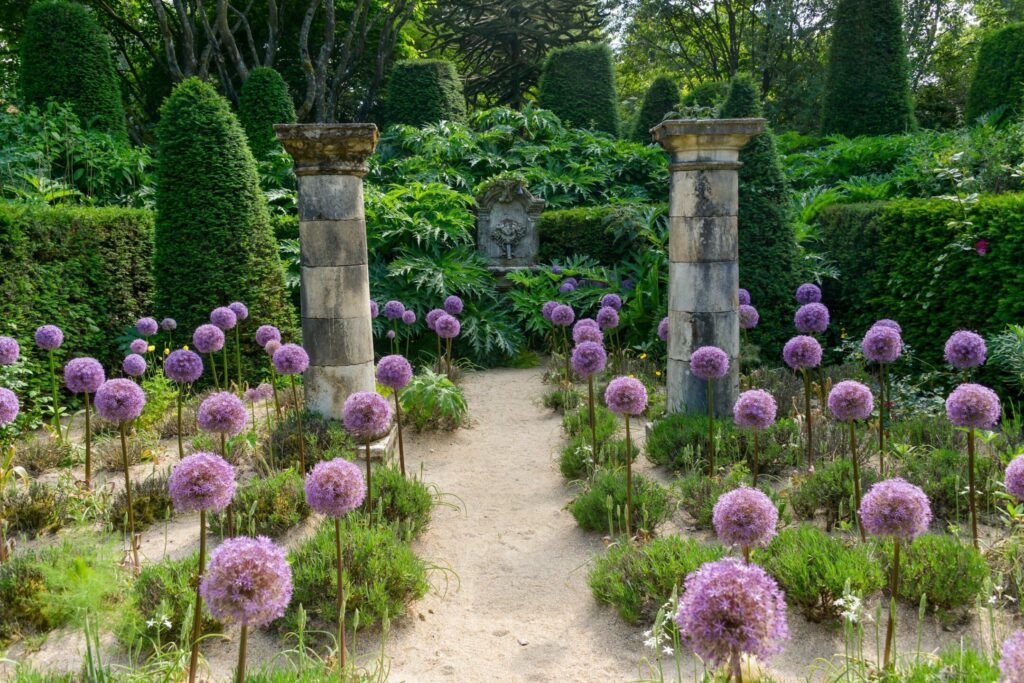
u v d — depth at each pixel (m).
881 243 7.21
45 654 3.18
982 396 3.43
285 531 4.34
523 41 22.86
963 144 8.94
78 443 5.97
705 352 4.82
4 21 15.97
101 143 10.74
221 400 3.65
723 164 5.61
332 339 5.70
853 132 14.14
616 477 4.71
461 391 7.40
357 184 5.71
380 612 3.41
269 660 3.17
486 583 3.98
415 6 20.03
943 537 3.51
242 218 7.76
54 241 7.04
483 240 10.63
